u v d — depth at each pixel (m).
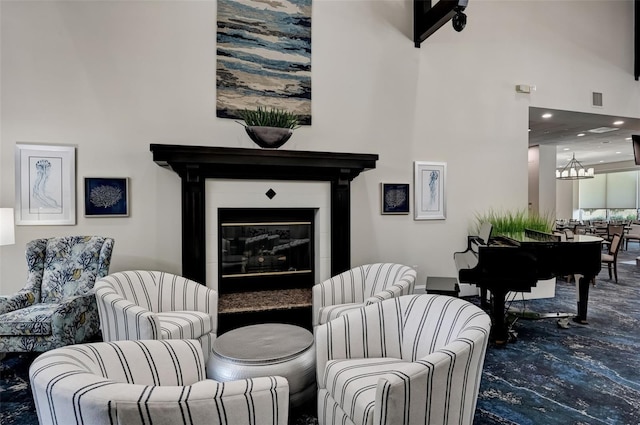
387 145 4.57
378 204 4.54
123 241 3.71
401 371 1.41
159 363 1.65
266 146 3.43
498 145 5.06
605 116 5.76
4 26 3.39
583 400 2.39
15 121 3.43
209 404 1.12
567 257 3.58
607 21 5.68
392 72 4.57
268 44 4.09
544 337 3.51
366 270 3.47
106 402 1.04
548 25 5.32
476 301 4.68
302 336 2.50
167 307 2.99
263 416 1.22
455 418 1.56
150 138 3.76
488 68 5.00
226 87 3.96
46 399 1.13
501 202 5.08
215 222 3.71
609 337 3.51
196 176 3.50
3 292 3.43
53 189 3.53
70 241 3.30
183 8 3.83
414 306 2.10
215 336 2.99
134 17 3.70
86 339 3.06
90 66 3.59
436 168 4.77
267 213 4.02
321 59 4.29
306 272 4.30
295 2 4.19
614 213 13.99
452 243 4.87
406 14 4.63
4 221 3.07
